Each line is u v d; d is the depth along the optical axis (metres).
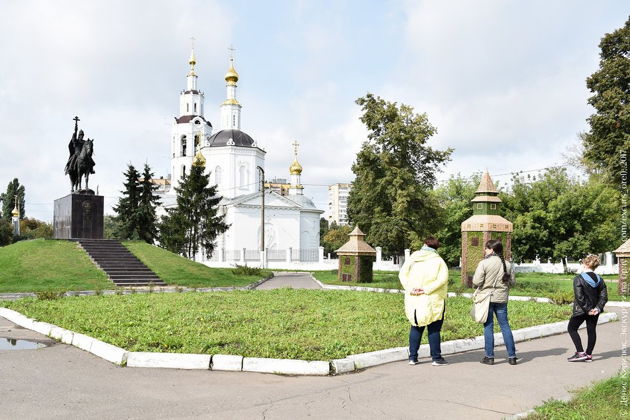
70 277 24.52
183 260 30.98
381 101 32.06
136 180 58.94
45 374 7.45
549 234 38.22
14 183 97.25
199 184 48.41
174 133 75.31
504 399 6.23
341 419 5.53
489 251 8.44
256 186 68.94
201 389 6.70
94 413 5.75
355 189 50.34
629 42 31.38
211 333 9.60
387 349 8.45
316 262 49.66
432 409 5.86
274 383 6.99
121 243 30.83
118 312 12.62
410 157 32.44
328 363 7.50
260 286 27.75
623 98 31.17
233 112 70.69
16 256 26.19
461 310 13.61
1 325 12.09
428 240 8.27
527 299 17.70
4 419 5.53
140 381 7.08
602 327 12.30
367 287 24.56
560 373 7.56
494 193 21.56
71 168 30.30
